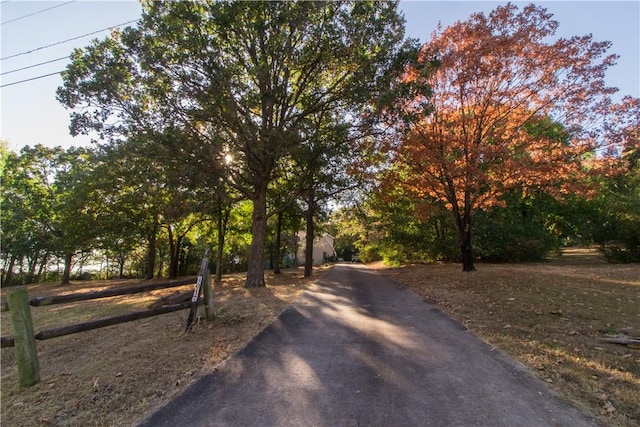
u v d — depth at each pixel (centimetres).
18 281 3262
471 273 1425
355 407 343
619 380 396
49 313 1098
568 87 1252
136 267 3762
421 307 867
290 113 1414
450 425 309
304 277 1998
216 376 427
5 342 422
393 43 1239
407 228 2381
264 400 361
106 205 2228
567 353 487
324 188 1778
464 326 656
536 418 320
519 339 555
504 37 1221
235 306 891
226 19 1111
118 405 358
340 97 1340
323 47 1236
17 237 2934
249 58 1343
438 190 1557
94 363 491
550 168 1248
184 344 559
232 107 1155
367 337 594
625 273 1243
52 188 2908
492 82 1331
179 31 1079
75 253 2966
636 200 1744
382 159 1546
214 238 2706
